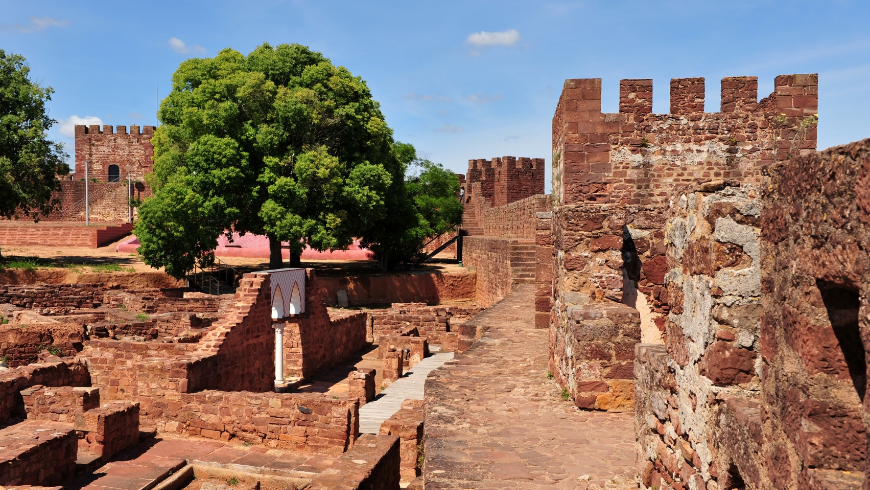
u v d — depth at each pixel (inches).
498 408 303.9
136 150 2630.4
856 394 104.0
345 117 1310.3
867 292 88.9
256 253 1888.5
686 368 171.9
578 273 331.6
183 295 1258.0
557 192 642.8
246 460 483.8
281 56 1362.0
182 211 1258.0
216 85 1258.0
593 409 298.4
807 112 562.9
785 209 117.6
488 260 1348.4
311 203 1295.5
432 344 1044.5
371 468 351.3
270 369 728.3
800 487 108.3
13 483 359.3
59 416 485.4
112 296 1147.3
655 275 364.5
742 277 152.4
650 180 574.9
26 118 1450.5
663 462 189.9
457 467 222.5
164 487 421.7
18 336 743.7
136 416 499.5
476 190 2257.6
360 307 1430.9
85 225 2108.8
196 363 560.1
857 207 91.5
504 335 544.1
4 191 1370.6
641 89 573.0
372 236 1545.3
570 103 576.7
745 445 133.1
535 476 214.5
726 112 571.8
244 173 1254.3
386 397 653.9
